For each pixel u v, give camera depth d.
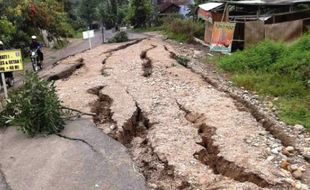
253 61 14.55
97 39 38.81
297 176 6.27
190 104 9.73
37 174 6.45
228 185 5.86
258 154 6.88
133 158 7.14
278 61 13.95
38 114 8.00
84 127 8.27
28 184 6.18
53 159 6.88
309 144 7.64
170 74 13.61
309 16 20.97
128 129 8.49
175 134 7.86
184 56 18.70
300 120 9.02
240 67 14.64
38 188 6.03
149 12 54.31
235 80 12.87
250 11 23.47
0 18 23.94
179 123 8.52
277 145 7.43
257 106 10.12
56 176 6.33
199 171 6.42
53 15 31.77
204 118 8.70
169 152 7.02
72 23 58.69
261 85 12.00
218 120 8.52
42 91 8.06
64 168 6.55
